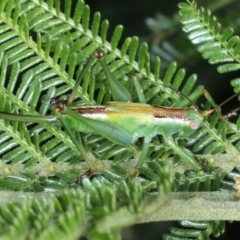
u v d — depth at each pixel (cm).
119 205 23
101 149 26
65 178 25
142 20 33
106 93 27
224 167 26
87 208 23
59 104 26
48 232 22
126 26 33
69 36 26
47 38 26
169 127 26
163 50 30
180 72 26
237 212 25
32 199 23
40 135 26
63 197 23
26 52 26
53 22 26
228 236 31
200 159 26
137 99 27
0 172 25
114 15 33
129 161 26
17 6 26
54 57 26
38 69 26
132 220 23
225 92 31
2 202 25
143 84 26
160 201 23
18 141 25
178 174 26
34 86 26
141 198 23
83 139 26
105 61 26
